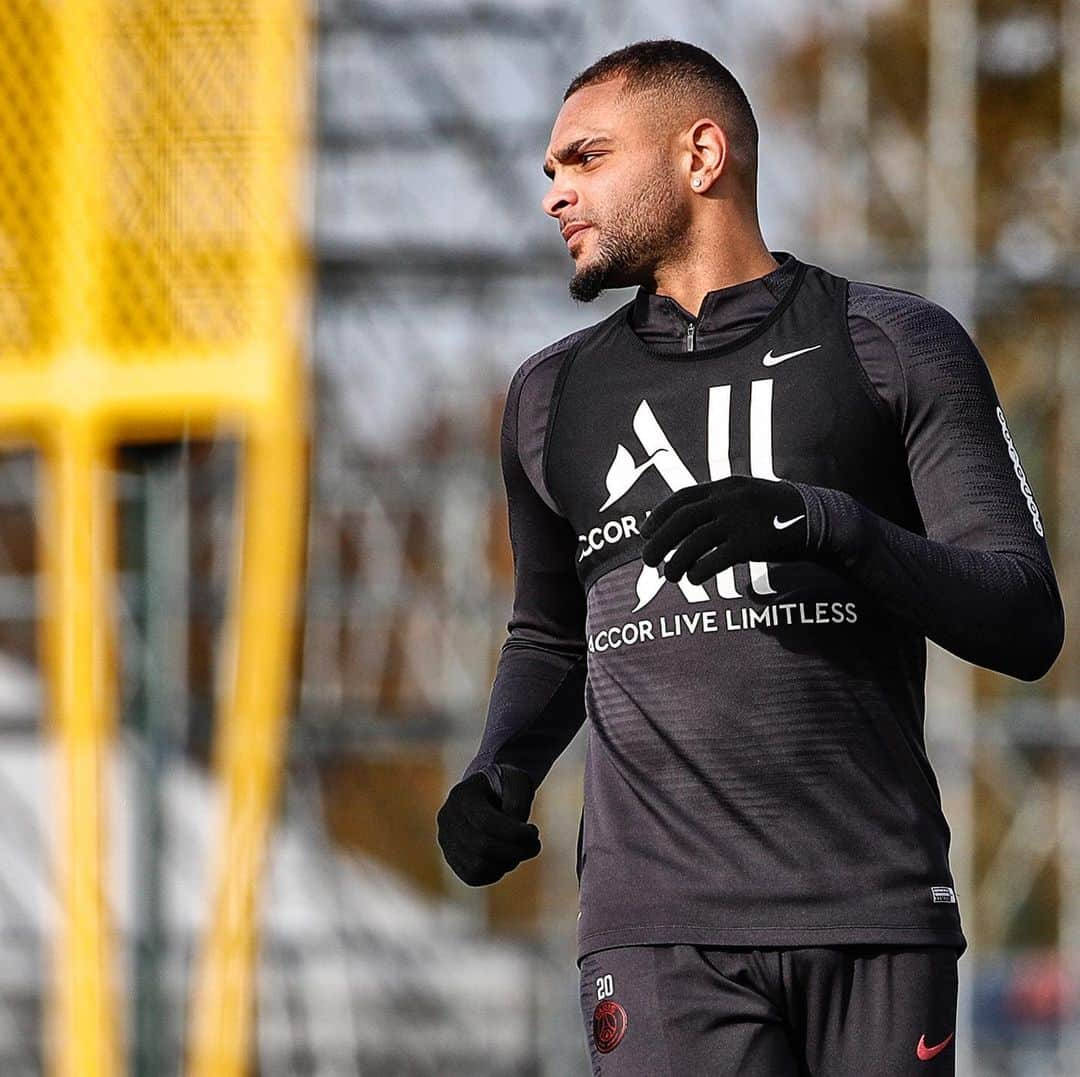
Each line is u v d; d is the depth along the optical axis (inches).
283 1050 1444.4
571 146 428.5
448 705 1518.2
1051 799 1726.1
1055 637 388.8
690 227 422.9
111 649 1172.5
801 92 1691.7
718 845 399.2
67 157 1139.9
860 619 399.9
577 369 426.3
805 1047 404.2
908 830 398.9
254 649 1151.0
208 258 1138.7
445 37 1471.5
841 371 400.8
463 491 1478.8
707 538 362.9
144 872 1245.7
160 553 1237.1
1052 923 1841.8
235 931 1145.4
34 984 1414.9
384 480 1494.8
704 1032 398.9
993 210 1878.7
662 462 407.8
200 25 1134.4
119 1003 1325.0
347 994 1439.5
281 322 1139.3
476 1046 1472.7
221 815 1156.5
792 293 410.9
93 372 1142.3
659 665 405.7
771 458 399.9
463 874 411.5
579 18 1471.5
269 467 1138.0
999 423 400.8
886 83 1769.2
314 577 1505.9
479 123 1473.9
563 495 424.8
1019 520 391.5
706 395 407.8
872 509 402.6
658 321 420.5
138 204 1139.3
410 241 1466.5
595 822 417.1
